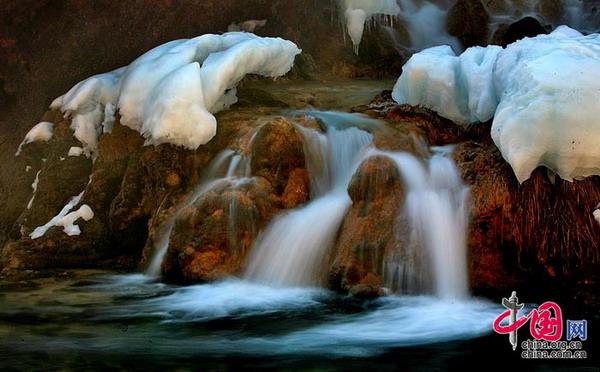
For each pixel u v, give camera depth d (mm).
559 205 9641
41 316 8883
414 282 9477
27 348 7594
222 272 10320
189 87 12086
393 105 12695
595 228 9531
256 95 13547
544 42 10617
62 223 12523
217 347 7582
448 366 7004
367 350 7469
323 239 10156
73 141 13570
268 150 11195
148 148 12312
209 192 10852
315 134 11633
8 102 15367
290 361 7125
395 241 9641
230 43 13734
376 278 9547
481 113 11078
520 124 9602
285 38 16641
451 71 11805
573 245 9516
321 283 9867
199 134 11906
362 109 12828
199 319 8672
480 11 18766
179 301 9516
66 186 13320
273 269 10258
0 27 15117
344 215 10281
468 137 11508
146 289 10227
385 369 6910
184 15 15766
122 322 8586
